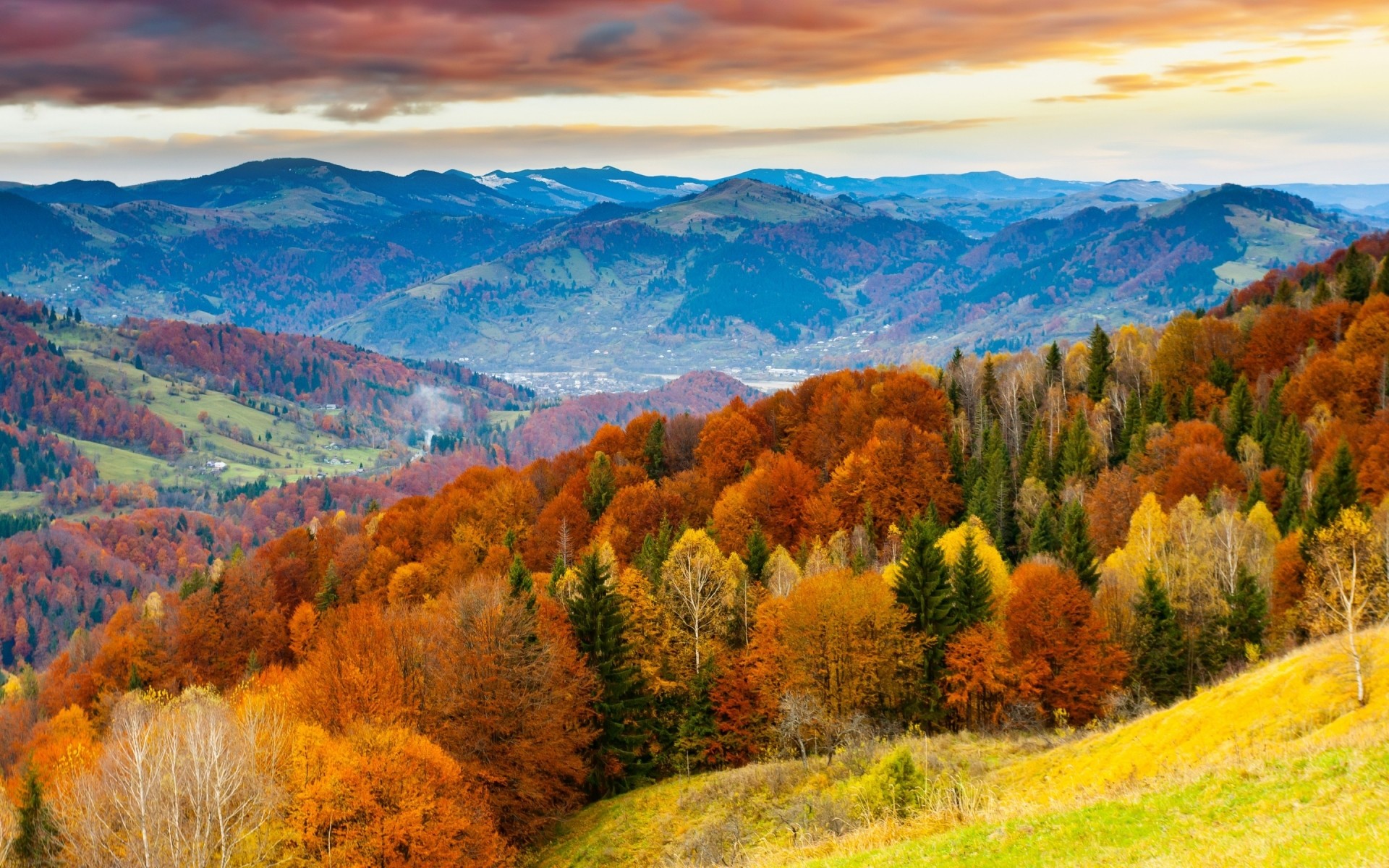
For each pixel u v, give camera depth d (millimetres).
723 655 74812
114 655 118188
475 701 62031
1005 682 69062
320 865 47656
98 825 47719
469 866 51125
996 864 32938
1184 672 72188
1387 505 80750
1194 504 89125
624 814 62312
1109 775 48562
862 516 112312
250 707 59812
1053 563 80375
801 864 39438
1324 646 49688
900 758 50188
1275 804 30469
